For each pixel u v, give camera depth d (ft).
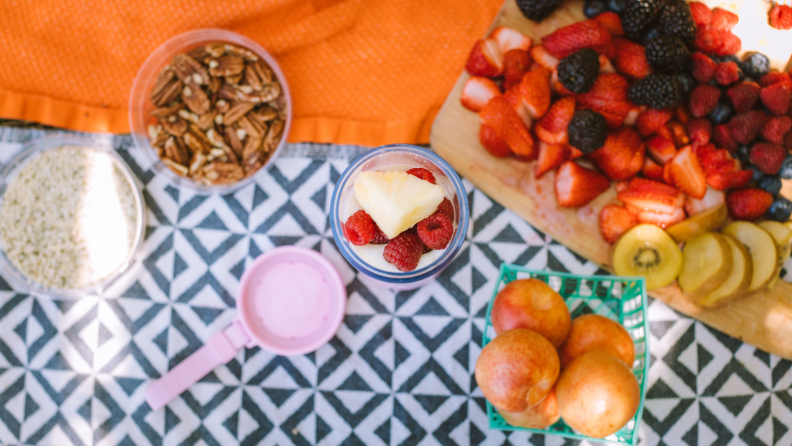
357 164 1.66
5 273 1.99
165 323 2.02
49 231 2.01
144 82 2.01
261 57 2.02
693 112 1.92
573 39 1.91
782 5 1.95
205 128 1.99
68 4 1.99
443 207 1.64
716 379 1.98
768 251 1.92
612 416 1.66
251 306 1.99
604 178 1.97
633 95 1.88
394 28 2.03
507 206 2.00
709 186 1.96
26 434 2.00
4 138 2.04
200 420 1.99
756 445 1.96
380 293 2.02
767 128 1.90
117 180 2.02
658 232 1.95
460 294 2.01
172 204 2.03
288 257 2.01
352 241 1.62
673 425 1.97
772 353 1.97
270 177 2.04
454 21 2.02
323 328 1.99
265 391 2.00
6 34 2.00
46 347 2.01
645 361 1.81
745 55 1.96
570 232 2.00
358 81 2.04
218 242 2.03
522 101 1.94
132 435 2.00
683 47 1.87
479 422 1.98
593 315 1.82
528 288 1.78
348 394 2.00
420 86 2.04
